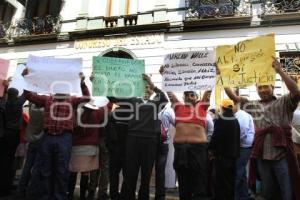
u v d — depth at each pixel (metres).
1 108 6.29
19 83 6.57
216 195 5.76
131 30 13.35
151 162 5.14
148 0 13.62
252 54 4.98
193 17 12.48
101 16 14.12
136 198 6.21
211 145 5.88
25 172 6.14
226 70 5.20
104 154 6.19
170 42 12.78
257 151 4.37
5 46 15.73
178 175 5.44
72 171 5.71
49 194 5.27
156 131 5.33
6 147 6.35
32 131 6.18
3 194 6.31
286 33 11.52
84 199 5.95
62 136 5.36
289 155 4.17
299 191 4.09
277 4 11.73
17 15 16.23
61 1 15.16
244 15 11.92
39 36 14.91
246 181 6.07
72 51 14.27
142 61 5.86
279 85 10.65
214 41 12.24
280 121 4.28
